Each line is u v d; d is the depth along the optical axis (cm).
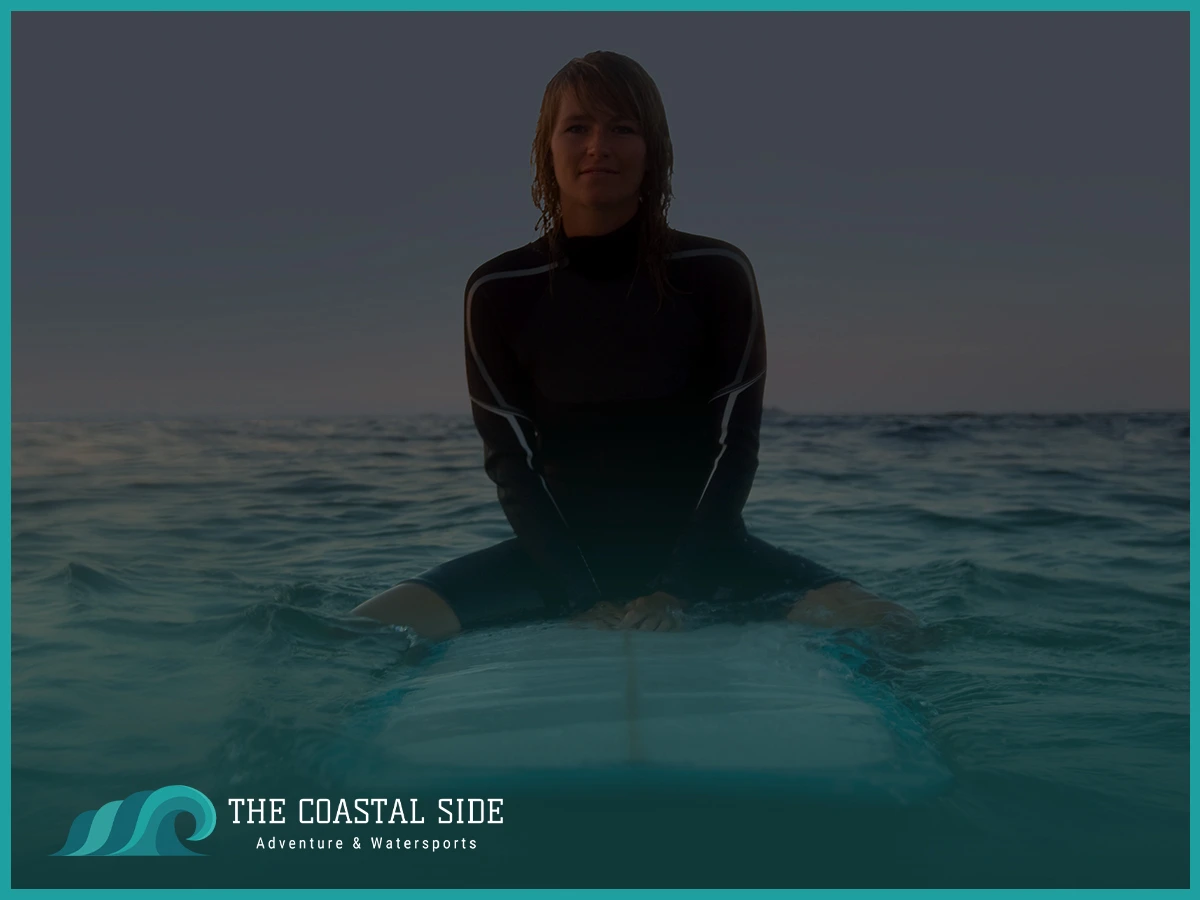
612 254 243
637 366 245
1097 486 560
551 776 141
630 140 231
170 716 175
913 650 215
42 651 221
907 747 152
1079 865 121
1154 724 168
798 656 190
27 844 129
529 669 181
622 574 254
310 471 689
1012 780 145
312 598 278
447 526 434
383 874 120
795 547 368
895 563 333
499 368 251
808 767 142
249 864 124
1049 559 336
